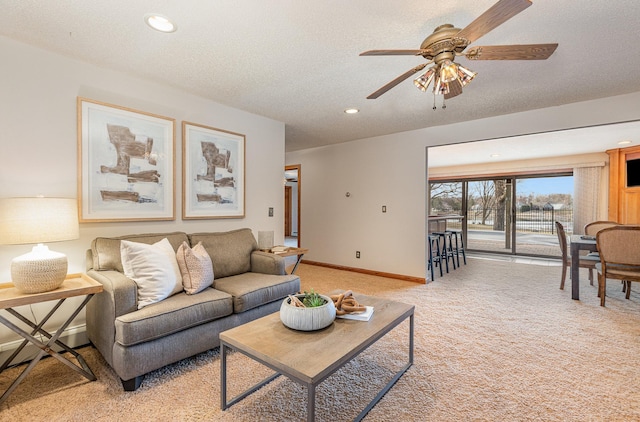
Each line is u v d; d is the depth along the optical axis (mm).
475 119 3857
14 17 1779
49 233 1818
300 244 5934
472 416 1585
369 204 4953
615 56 2221
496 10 1295
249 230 3293
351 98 3100
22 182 2082
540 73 2510
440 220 5496
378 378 1938
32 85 2115
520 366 2076
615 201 5641
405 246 4555
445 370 2029
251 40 2023
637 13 1708
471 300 3537
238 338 1578
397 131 4512
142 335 1757
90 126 2363
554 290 3967
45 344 1760
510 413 1607
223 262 2811
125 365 1715
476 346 2371
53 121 2203
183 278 2289
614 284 4301
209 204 3176
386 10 1697
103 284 1926
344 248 5270
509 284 4285
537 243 6789
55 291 1743
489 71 2467
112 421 1537
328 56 2238
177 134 2916
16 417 1557
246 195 3580
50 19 1801
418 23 1824
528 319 2930
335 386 1854
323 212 5574
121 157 2529
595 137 4711
